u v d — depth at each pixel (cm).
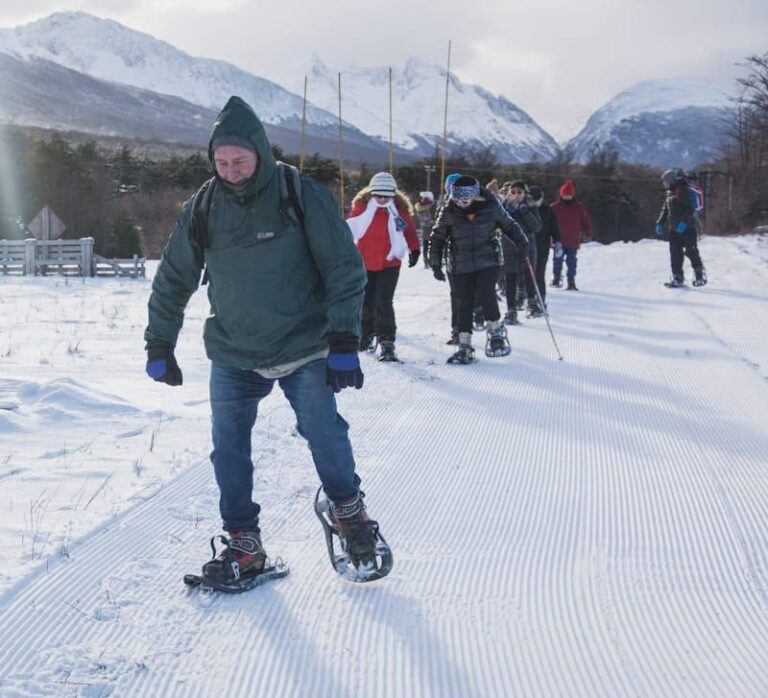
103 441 655
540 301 1010
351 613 401
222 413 420
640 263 2409
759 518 517
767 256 2528
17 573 425
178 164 6644
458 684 347
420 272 2434
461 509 532
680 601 416
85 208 5281
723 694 340
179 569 441
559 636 383
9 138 6003
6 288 2098
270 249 395
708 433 690
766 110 6284
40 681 341
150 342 424
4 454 620
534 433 695
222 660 361
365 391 833
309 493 549
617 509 533
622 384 859
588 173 8138
